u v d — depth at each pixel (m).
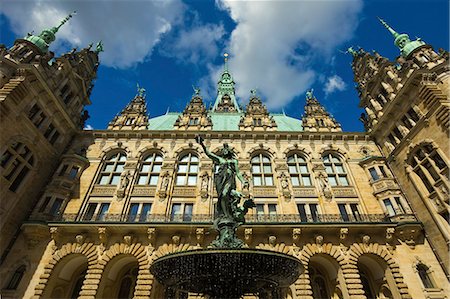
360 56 35.62
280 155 27.25
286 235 20.55
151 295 18.12
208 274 9.23
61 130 27.02
